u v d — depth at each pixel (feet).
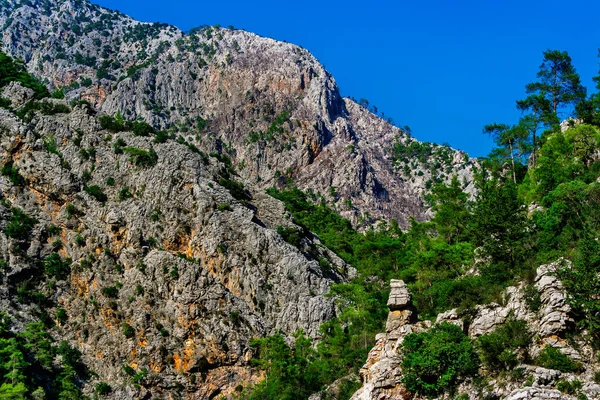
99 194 519.60
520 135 458.09
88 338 460.14
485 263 323.37
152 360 441.68
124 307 461.78
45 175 525.75
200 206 505.25
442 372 259.60
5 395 379.96
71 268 489.67
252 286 474.49
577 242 289.94
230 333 445.37
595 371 237.45
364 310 422.00
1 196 522.06
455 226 464.24
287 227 536.83
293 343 442.50
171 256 472.85
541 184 375.66
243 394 419.33
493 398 244.83
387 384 262.06
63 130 558.97
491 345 254.27
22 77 648.79
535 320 257.55
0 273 479.41
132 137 558.97
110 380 439.22
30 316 466.70
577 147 395.55
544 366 242.99
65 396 414.62
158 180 520.83
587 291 250.98
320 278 481.87
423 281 383.65
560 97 473.26
